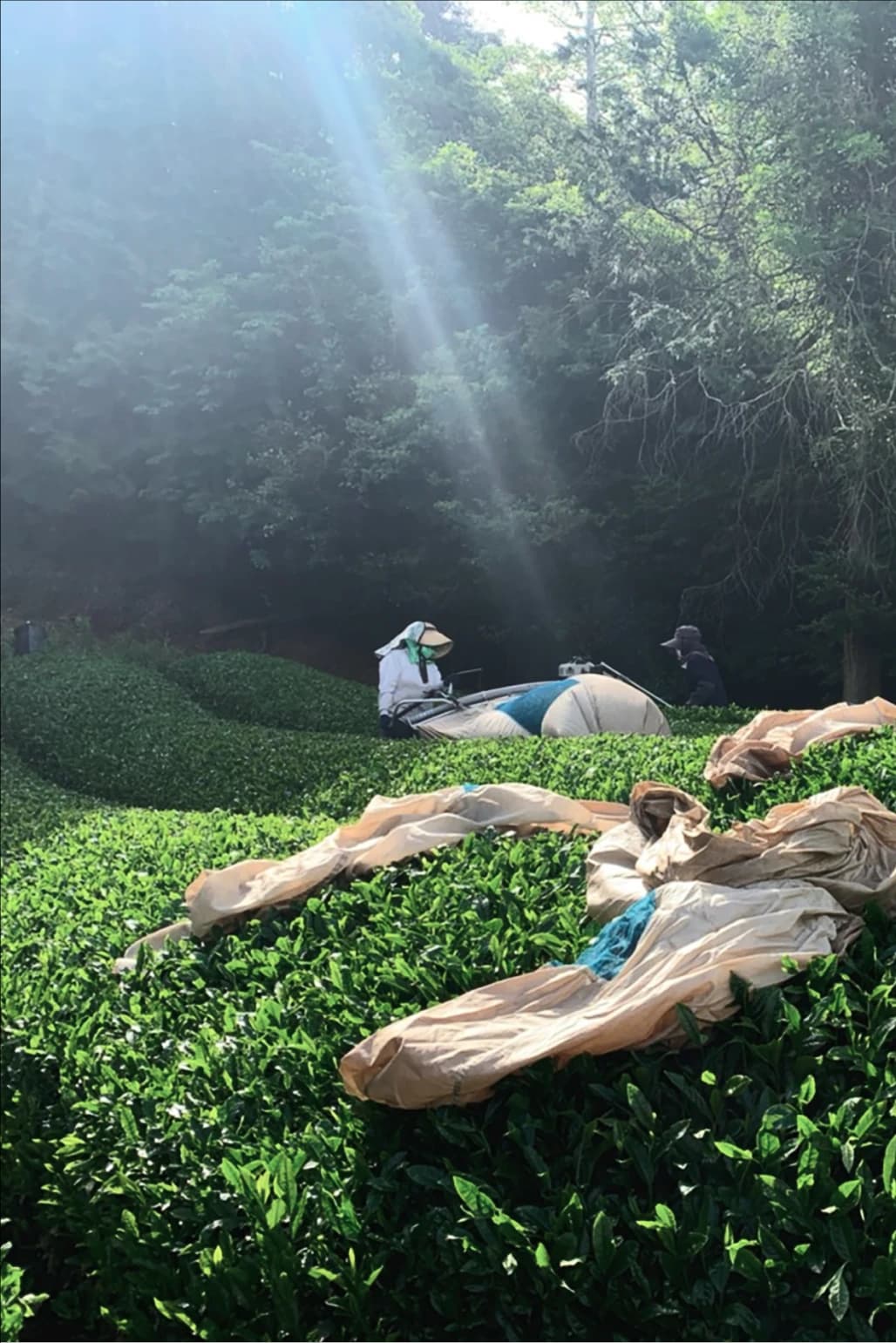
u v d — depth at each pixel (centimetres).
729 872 351
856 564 1298
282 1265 275
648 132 1465
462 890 438
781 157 1286
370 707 1495
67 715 1316
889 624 1320
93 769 1156
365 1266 271
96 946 506
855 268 1217
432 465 1738
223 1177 312
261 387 1956
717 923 324
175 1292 297
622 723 970
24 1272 374
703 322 1377
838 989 300
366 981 383
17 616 2256
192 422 2006
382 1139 303
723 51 1328
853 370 1243
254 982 416
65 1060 404
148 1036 407
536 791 534
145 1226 314
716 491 1478
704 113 1462
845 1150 253
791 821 360
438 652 1151
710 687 1238
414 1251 272
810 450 1354
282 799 921
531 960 373
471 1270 258
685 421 1509
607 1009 298
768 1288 236
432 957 382
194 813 796
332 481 1853
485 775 728
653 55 1479
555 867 467
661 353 1429
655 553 1602
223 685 1616
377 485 1777
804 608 1519
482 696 1125
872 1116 261
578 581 1695
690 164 1465
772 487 1412
